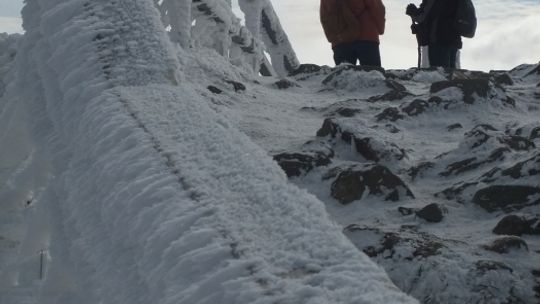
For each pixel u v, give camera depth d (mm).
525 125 4539
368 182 3518
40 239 3436
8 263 3609
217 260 1720
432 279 2609
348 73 6520
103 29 3393
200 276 1698
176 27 7008
